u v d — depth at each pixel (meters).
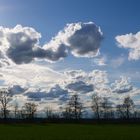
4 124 147.62
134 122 169.62
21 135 77.19
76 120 175.12
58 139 65.62
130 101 179.00
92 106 180.88
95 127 122.62
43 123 159.88
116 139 64.19
